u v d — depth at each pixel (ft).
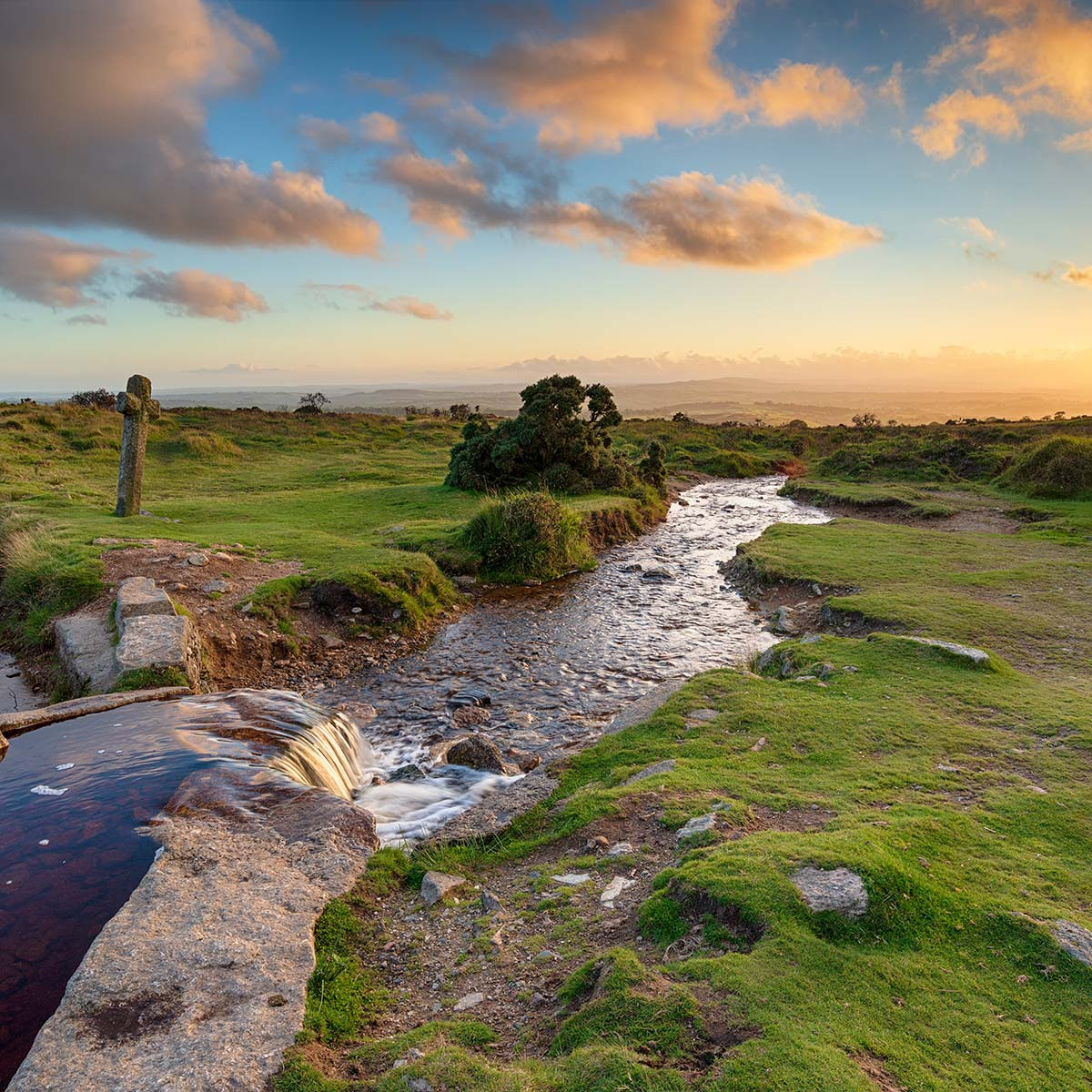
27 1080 11.14
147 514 65.26
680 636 47.01
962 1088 10.38
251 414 171.73
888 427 258.37
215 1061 11.59
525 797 23.12
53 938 14.92
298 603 44.80
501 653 43.75
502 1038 12.57
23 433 110.11
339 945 15.47
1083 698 27.99
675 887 15.43
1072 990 12.46
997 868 16.17
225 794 20.85
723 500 121.19
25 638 39.81
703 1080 10.39
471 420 96.12
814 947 13.17
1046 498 95.66
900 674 30.96
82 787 21.18
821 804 19.58
